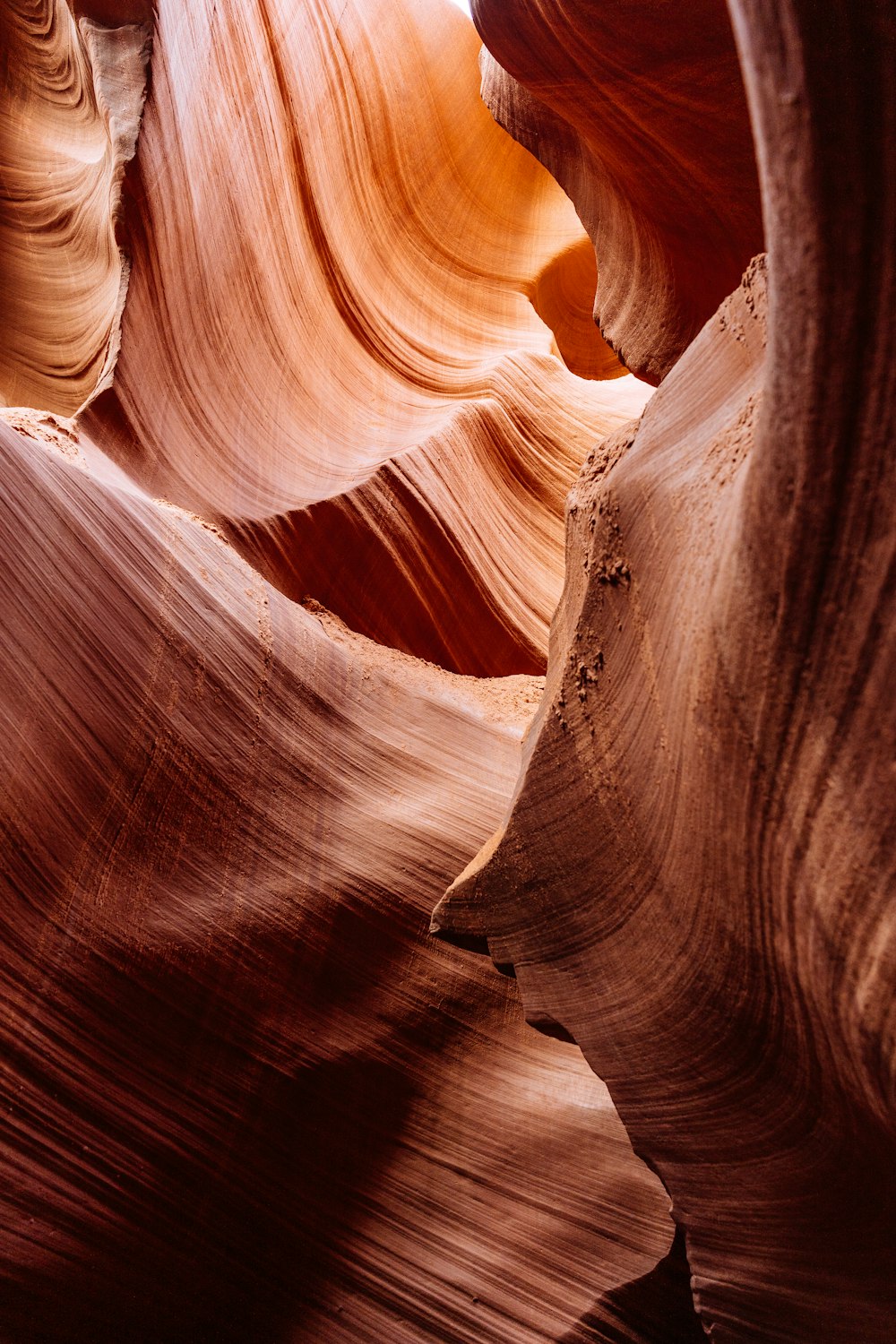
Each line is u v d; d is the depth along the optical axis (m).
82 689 3.06
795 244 1.01
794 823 1.20
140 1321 2.88
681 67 2.26
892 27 0.87
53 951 2.87
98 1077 2.90
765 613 1.17
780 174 1.00
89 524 3.23
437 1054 3.45
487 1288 3.06
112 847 3.05
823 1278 1.67
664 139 2.51
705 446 1.63
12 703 2.87
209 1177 3.04
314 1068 3.29
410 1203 3.23
